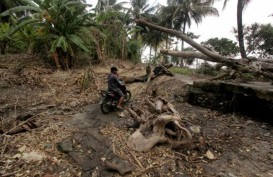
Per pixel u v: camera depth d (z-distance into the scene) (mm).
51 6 7918
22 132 3664
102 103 4562
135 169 2621
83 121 4211
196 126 3756
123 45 11148
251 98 4348
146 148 3018
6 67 7820
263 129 3697
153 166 2689
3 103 5168
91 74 6902
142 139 3143
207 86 4980
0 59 8742
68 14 8219
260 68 4219
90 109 4957
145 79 7023
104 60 9914
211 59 4977
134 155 2898
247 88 4105
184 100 5371
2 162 2801
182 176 2521
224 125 3906
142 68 9117
